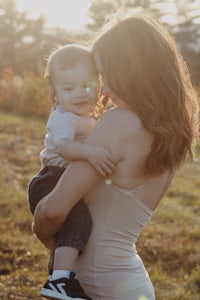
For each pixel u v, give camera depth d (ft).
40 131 55.93
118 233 9.57
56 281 9.24
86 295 9.42
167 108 9.21
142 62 9.14
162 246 25.71
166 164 9.37
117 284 9.58
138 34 9.24
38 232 9.67
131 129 9.20
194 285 21.80
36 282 20.99
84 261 9.61
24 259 22.98
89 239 9.52
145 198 9.61
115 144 9.23
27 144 48.75
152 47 9.20
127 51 9.18
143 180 9.50
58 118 9.81
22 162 42.04
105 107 10.41
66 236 9.35
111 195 9.45
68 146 9.41
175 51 9.53
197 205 34.14
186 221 30.32
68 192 9.21
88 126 10.00
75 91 9.83
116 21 9.52
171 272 23.38
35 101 68.85
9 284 20.62
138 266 9.91
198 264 23.99
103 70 9.39
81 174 9.22
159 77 9.18
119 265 9.62
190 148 9.63
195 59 118.01
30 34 117.50
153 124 9.11
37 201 9.87
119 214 9.50
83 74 9.80
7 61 111.65
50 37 107.24
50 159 9.89
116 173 9.37
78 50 9.89
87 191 9.33
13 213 28.89
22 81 76.07
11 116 65.16
